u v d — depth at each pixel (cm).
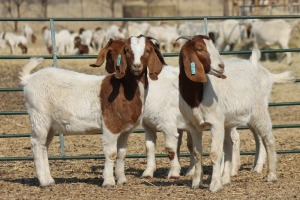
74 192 920
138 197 882
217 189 904
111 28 3678
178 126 1043
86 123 935
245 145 1380
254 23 2725
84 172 1119
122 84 920
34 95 942
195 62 846
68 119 936
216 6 5553
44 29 4331
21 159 1108
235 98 928
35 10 6119
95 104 929
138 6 4872
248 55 2561
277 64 2477
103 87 927
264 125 979
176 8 5222
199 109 886
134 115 923
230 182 977
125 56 897
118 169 973
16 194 916
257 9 3209
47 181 962
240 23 2948
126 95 919
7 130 1535
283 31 2650
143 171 1127
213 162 902
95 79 941
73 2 6378
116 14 5947
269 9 3231
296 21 2706
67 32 3478
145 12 4850
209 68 852
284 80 1065
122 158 966
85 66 2389
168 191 920
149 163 1058
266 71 1055
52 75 946
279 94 1983
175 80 1040
